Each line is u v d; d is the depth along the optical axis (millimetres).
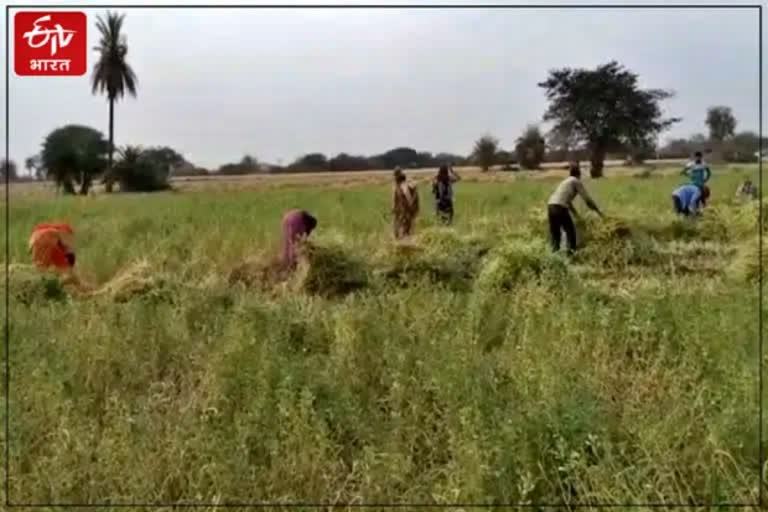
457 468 3533
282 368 4555
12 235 11562
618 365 4750
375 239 10922
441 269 7879
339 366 4812
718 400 3963
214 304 6531
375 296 6680
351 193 20891
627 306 5797
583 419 3631
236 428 3975
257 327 5480
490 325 5703
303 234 8484
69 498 3547
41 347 5215
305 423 3924
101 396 4703
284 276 8312
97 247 10148
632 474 3330
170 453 3744
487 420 3863
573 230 9719
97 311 6227
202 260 9289
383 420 4219
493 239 9766
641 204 15430
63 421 4023
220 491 3494
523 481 3258
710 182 20766
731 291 6223
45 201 19312
